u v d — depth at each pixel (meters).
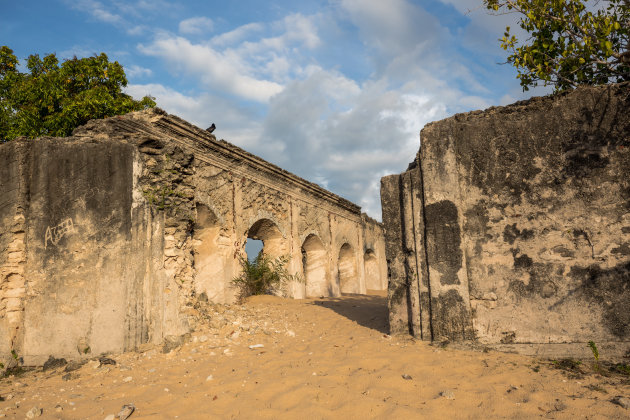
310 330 7.18
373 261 22.86
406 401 3.91
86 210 6.45
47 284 6.30
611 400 3.76
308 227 16.09
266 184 13.54
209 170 10.91
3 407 4.30
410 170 6.25
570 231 5.27
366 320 7.74
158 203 6.61
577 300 5.13
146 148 6.77
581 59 6.25
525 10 7.07
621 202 5.13
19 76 14.54
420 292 5.88
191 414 3.86
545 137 5.54
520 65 7.36
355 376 4.55
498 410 3.68
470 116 5.99
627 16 7.00
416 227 6.03
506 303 5.42
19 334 6.24
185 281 6.79
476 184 5.75
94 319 6.11
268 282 12.17
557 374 4.50
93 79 14.44
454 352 5.29
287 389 4.29
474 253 5.64
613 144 5.25
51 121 13.00
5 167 6.66
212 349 6.04
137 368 5.39
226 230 11.29
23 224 6.49
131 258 6.27
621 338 4.90
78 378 5.23
